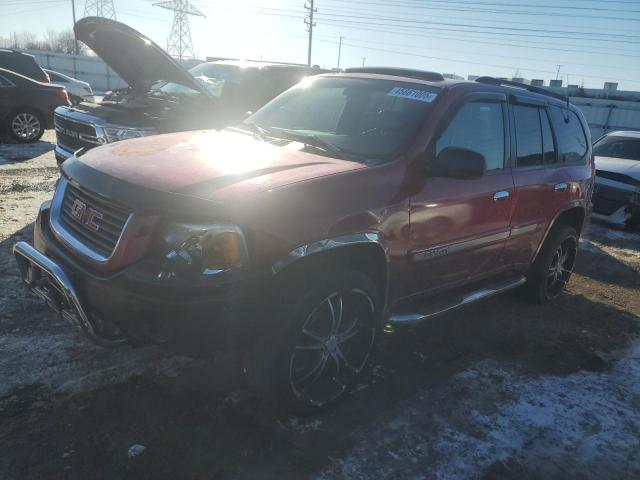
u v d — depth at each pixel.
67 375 3.16
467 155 3.15
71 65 41.06
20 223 5.71
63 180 3.18
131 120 6.09
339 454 2.76
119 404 2.94
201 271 2.42
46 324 3.71
